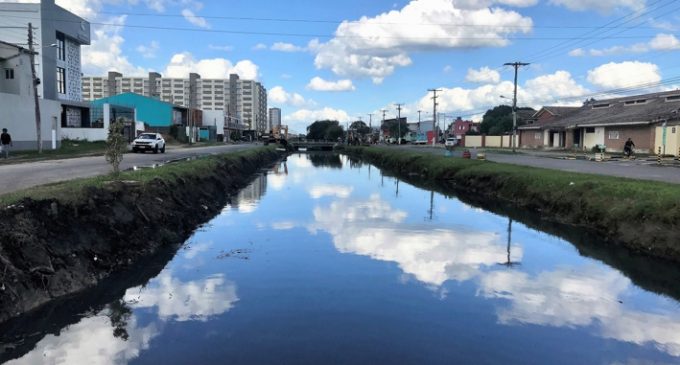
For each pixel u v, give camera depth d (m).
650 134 43.38
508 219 18.11
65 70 57.69
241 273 10.76
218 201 22.06
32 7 50.50
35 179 15.25
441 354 6.89
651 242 12.55
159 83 142.38
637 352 7.12
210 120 107.06
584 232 15.38
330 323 7.96
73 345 7.09
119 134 15.32
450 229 16.17
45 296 8.26
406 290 9.69
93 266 9.80
